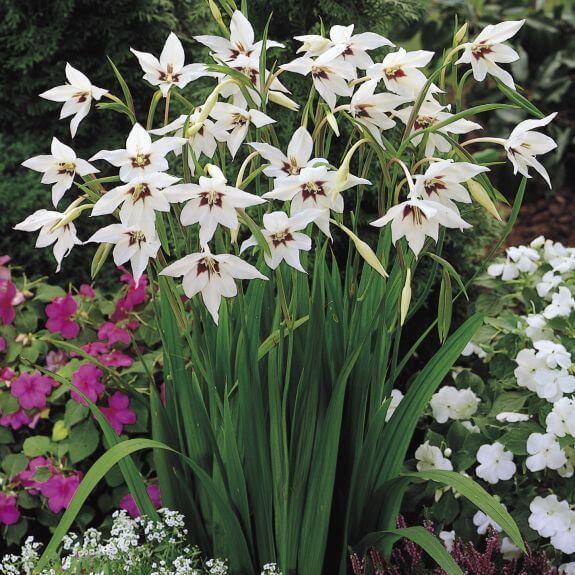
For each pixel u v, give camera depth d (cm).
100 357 269
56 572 202
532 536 241
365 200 319
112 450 179
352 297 207
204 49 338
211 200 155
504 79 179
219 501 194
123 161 155
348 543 217
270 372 184
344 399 210
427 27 557
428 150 187
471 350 290
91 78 418
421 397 199
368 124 177
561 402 235
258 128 186
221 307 199
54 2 396
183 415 208
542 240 323
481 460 247
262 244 154
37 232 379
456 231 337
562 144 532
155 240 161
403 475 196
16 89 407
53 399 271
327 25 314
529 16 559
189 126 177
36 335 292
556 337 268
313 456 196
